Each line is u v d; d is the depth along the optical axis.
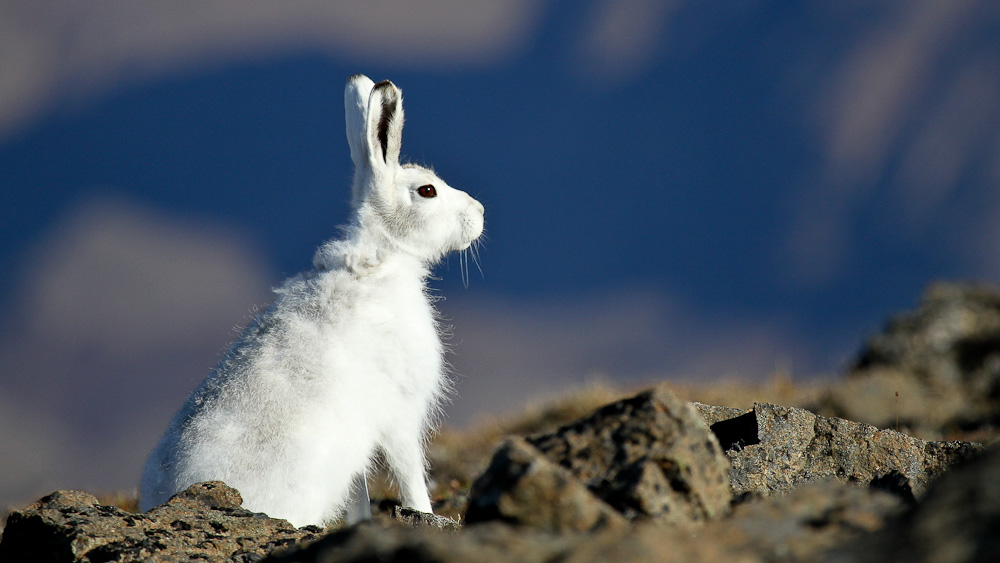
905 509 10.07
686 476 11.98
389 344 26.56
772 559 9.39
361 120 30.33
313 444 24.16
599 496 11.80
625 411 13.06
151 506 24.14
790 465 19.64
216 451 23.52
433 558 9.05
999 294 70.31
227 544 16.36
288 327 25.45
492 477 11.30
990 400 58.03
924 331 65.38
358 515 27.53
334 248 27.88
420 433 28.45
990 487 8.27
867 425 20.08
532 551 9.07
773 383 58.12
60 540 16.05
